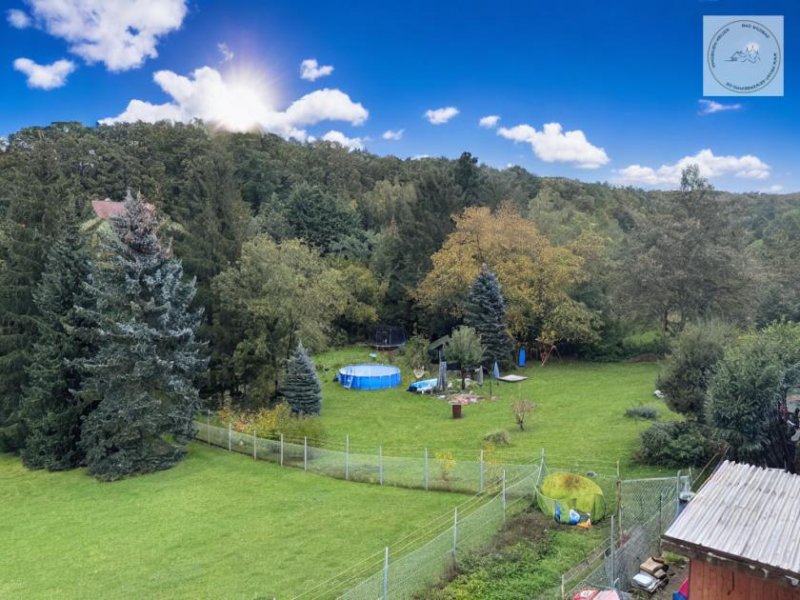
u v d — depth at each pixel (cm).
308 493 2225
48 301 2756
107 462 2583
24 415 2764
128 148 8262
